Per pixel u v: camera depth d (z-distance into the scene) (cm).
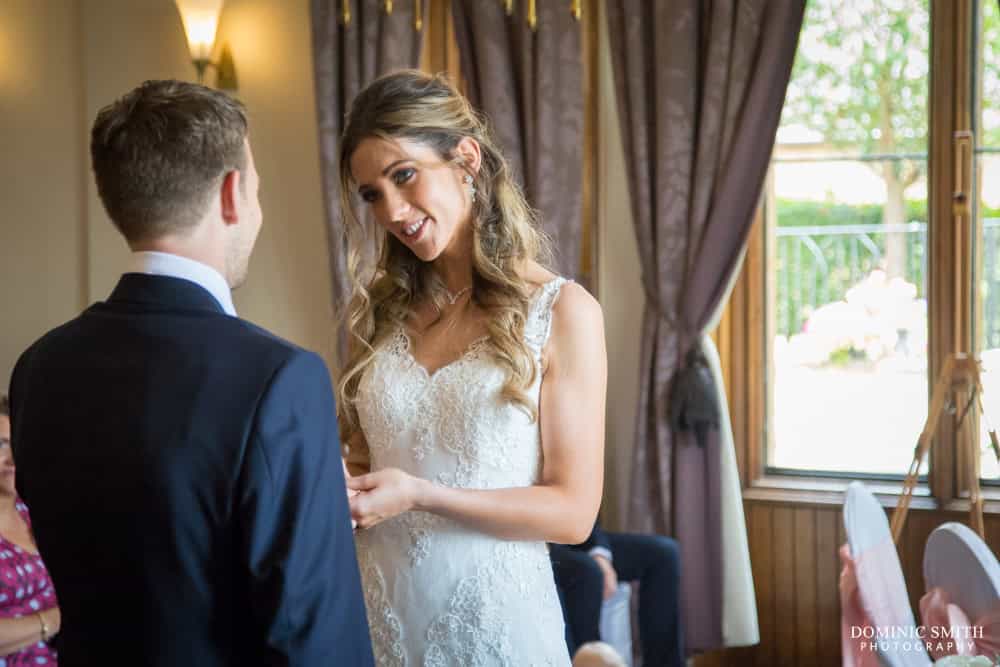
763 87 383
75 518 128
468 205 192
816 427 425
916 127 405
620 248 430
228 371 126
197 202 132
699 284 394
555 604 196
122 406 127
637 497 405
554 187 412
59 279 509
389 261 203
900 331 412
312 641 121
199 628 124
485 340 189
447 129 183
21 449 135
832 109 416
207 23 455
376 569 192
